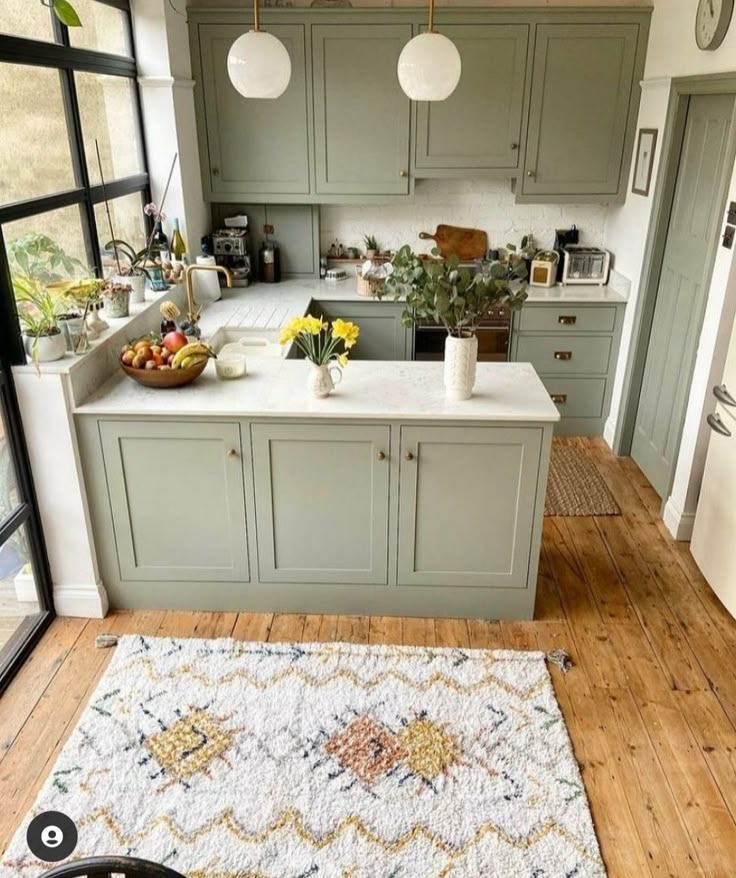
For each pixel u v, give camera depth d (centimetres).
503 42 420
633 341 436
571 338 462
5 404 268
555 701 264
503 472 283
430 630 303
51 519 293
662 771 238
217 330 379
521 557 298
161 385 292
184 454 285
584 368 470
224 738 246
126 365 292
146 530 300
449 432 275
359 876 202
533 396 287
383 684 270
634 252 438
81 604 306
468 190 492
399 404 278
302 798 225
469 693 266
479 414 270
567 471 438
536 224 500
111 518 297
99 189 349
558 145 442
